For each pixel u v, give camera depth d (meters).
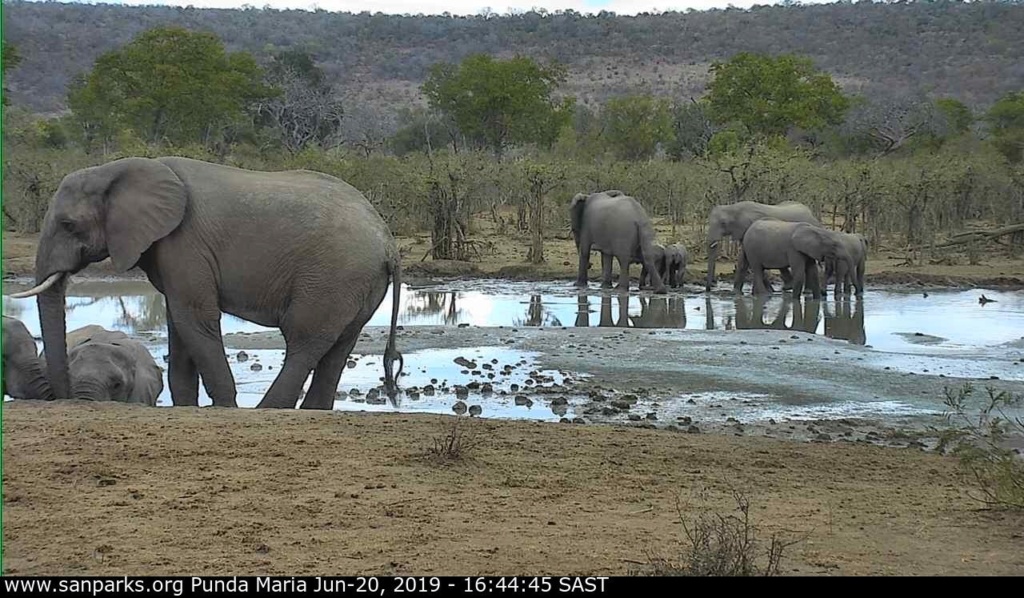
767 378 15.95
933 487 8.80
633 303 25.92
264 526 6.90
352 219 12.54
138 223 11.93
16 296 11.66
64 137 59.28
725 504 7.90
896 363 17.22
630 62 154.12
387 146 71.88
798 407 14.12
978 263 32.44
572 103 70.44
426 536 6.81
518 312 23.97
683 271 29.38
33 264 28.72
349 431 9.73
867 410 14.00
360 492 7.75
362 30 162.38
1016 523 7.57
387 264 12.81
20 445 8.78
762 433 12.55
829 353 18.00
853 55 148.75
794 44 158.25
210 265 12.13
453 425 10.29
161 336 19.44
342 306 12.32
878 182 38.75
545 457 9.18
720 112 65.88
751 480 8.78
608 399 14.38
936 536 7.22
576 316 23.42
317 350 12.33
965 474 9.30
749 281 31.25
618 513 7.52
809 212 31.08
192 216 12.12
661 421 13.12
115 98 58.84
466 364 16.86
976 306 25.06
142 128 58.50
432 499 7.67
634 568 6.27
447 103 67.81
